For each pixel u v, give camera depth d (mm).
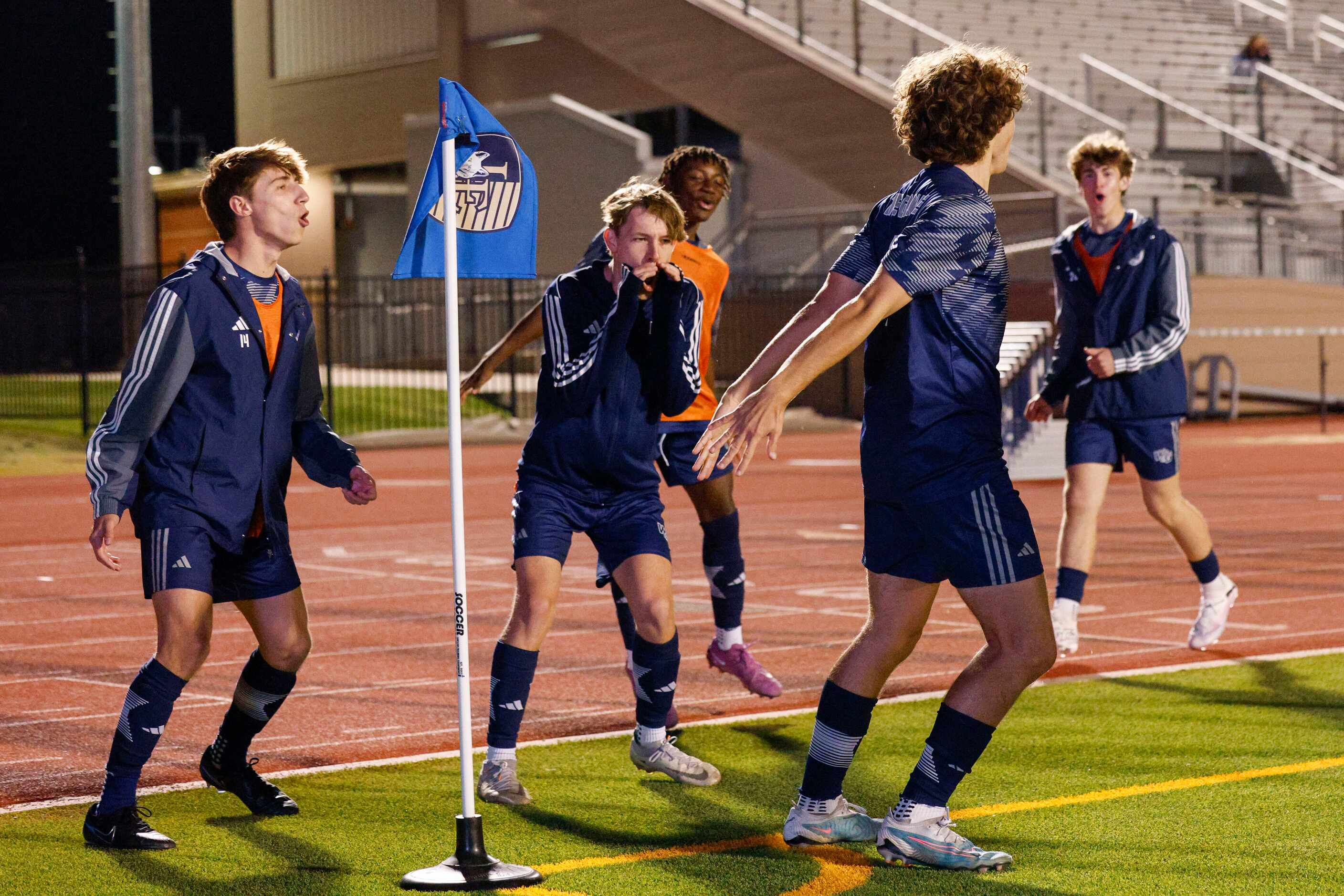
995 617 5910
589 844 6445
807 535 18344
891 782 7371
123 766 6496
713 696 9617
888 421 5918
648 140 44188
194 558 6480
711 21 41531
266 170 6559
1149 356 9961
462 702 5977
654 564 7324
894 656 6211
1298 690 9211
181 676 6523
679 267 7820
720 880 5926
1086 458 10250
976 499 5840
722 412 5941
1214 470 26250
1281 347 40438
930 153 5941
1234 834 6387
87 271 40812
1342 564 14844
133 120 41312
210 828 6785
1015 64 5922
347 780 7613
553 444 7219
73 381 44312
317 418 7113
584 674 10359
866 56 41719
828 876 5961
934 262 5664
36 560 17438
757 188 47031
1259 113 43969
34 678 10547
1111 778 7324
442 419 38000
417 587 14672
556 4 44844
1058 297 10523
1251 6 50219
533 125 46719
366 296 50312
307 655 6898
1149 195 39531
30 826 6863
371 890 5879
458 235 6590
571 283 7227
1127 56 46406
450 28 51625
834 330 5609
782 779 7516
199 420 6480
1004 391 24859
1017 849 6262
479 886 5828
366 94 53875
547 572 7148
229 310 6492
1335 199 41750
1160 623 11883
